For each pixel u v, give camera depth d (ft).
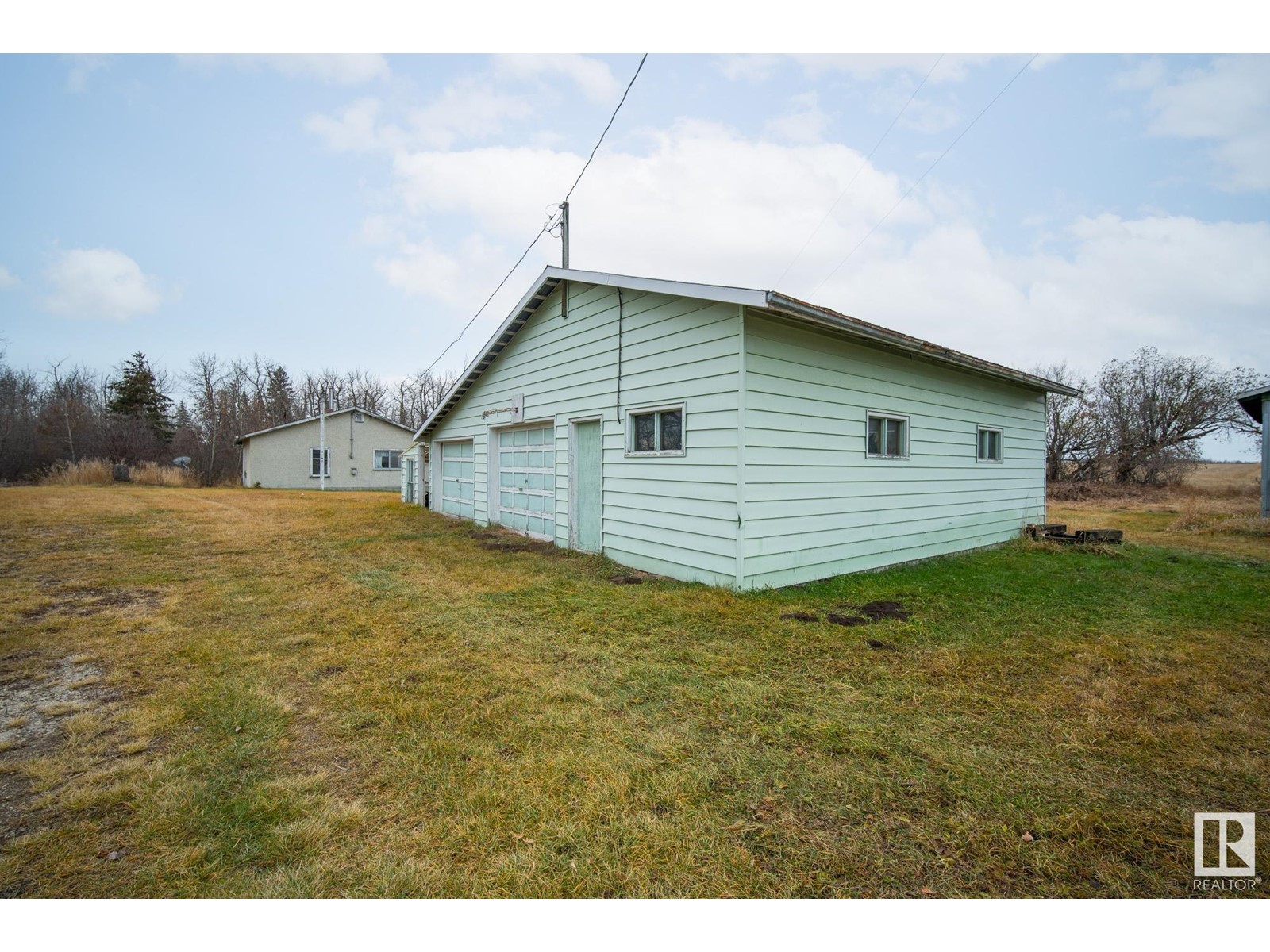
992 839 7.07
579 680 12.29
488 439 39.01
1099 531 32.17
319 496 69.51
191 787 8.08
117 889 6.14
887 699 11.38
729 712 10.71
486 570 24.13
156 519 41.29
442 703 11.07
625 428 24.98
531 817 7.39
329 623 16.51
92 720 10.23
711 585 20.43
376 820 7.34
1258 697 11.54
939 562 27.40
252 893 6.10
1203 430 77.66
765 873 6.45
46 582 21.49
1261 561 27.94
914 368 27.17
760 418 19.79
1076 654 13.97
